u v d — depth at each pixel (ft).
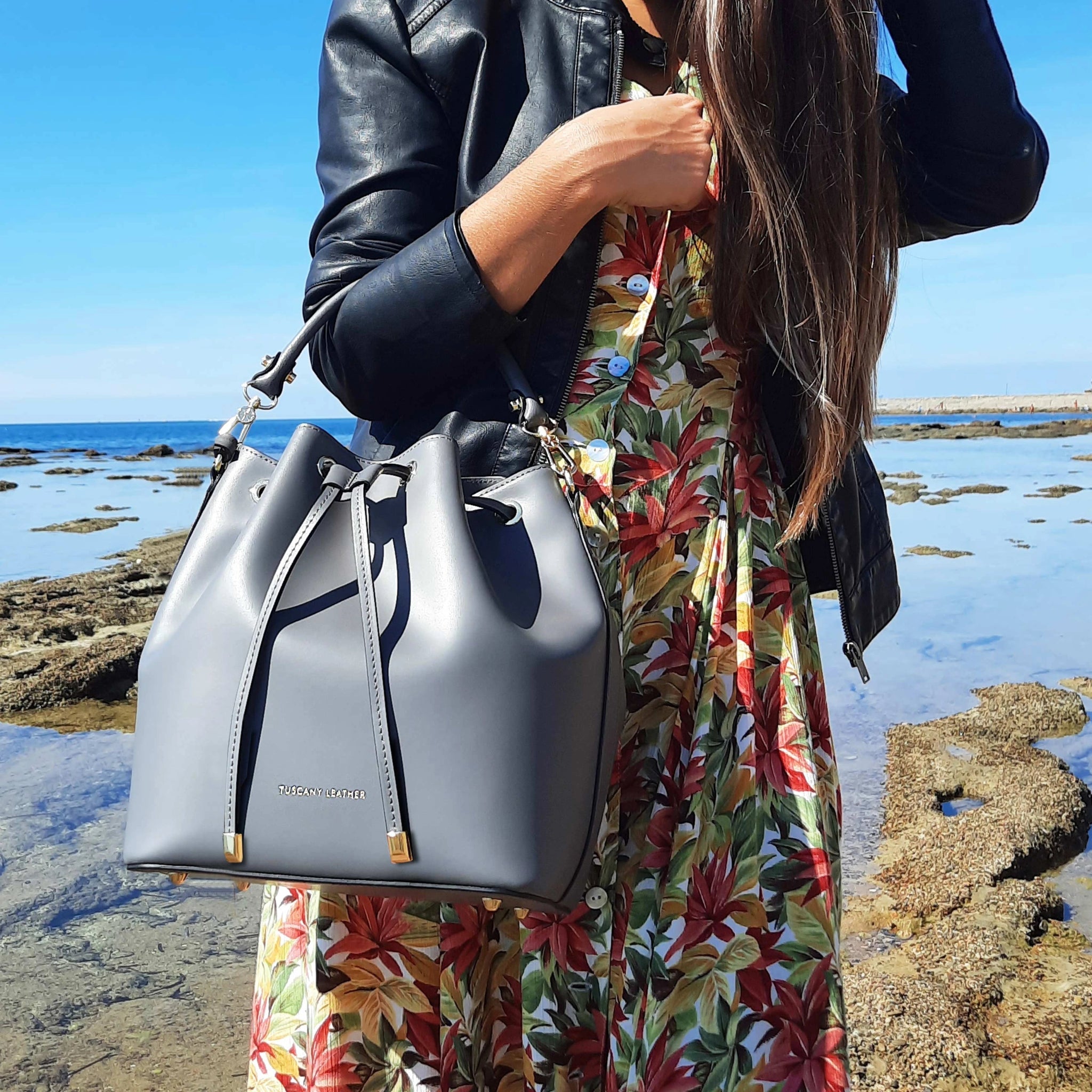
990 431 132.98
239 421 3.49
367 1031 3.50
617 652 3.28
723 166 3.56
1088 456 82.23
